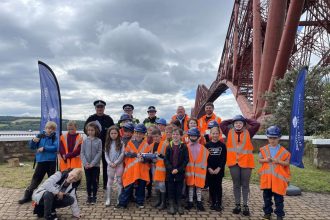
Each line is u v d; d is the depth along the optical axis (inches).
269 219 211.0
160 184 233.5
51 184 196.9
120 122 286.4
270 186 205.9
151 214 219.3
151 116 305.1
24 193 251.4
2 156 416.8
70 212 219.1
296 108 272.8
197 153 235.0
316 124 528.7
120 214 217.8
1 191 266.8
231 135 232.8
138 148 238.4
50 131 250.5
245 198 223.0
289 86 576.7
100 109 283.0
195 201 249.9
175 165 225.5
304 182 314.8
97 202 244.1
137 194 236.8
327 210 234.7
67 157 254.1
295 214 224.8
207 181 242.7
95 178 243.4
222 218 213.9
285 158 209.0
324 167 374.3
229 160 229.3
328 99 534.9
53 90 285.0
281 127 556.4
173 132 232.4
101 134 280.5
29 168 373.7
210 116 289.3
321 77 560.7
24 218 204.1
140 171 235.0
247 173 224.7
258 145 518.3
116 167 240.7
